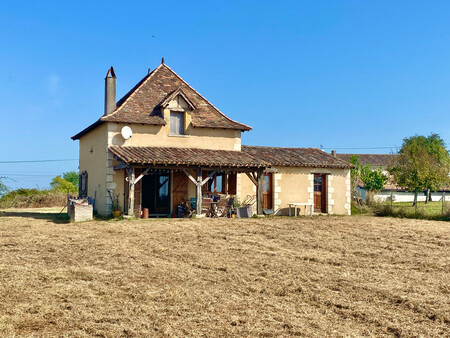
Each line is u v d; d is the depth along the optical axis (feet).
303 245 39.70
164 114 65.87
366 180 104.73
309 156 78.64
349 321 19.44
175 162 58.03
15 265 29.71
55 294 22.85
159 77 73.56
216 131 69.67
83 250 35.68
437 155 163.02
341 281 26.25
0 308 20.52
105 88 67.87
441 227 56.13
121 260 31.63
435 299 22.57
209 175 62.18
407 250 38.01
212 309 20.56
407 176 120.37
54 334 17.48
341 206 77.56
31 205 104.12
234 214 64.44
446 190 168.96
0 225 53.11
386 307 21.47
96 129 69.05
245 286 24.88
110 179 61.93
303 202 74.23
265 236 44.80
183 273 27.76
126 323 18.78
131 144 63.72
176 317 19.51
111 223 53.88
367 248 38.60
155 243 39.22
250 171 65.67
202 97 73.41
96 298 22.29
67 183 128.98
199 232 46.44
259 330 17.98
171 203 65.51
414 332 18.02
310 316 19.92
